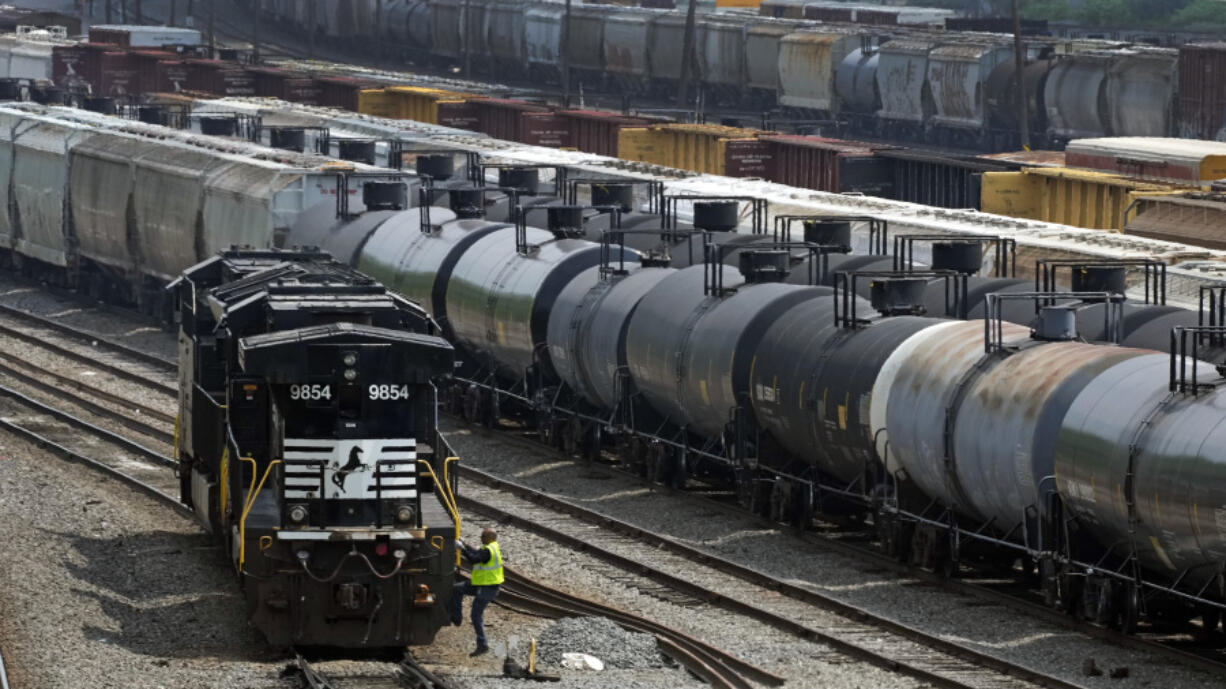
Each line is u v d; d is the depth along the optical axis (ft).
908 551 358.84
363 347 280.92
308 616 277.44
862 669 281.74
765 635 302.66
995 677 277.64
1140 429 291.17
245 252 377.50
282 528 276.21
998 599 332.60
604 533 385.09
